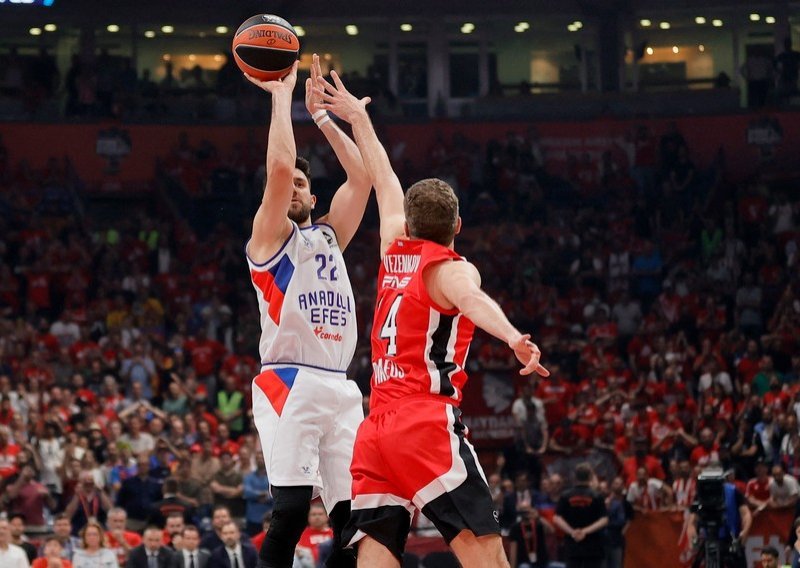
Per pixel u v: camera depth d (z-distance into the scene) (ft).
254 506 64.44
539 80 134.10
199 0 130.93
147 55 131.34
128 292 102.01
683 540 65.31
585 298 103.35
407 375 18.28
